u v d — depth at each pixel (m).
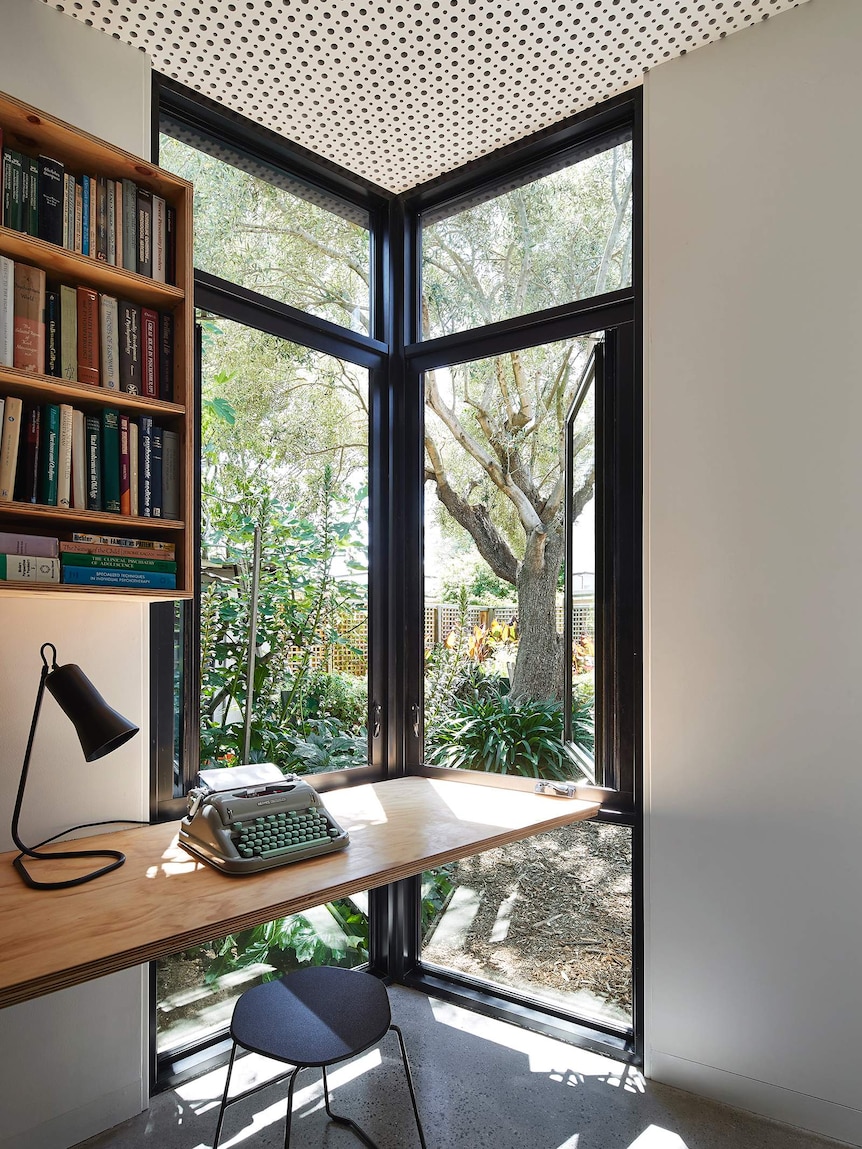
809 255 1.97
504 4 1.89
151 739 2.07
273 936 2.42
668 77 2.17
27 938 1.26
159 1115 1.96
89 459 1.69
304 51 2.04
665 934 2.13
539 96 2.27
